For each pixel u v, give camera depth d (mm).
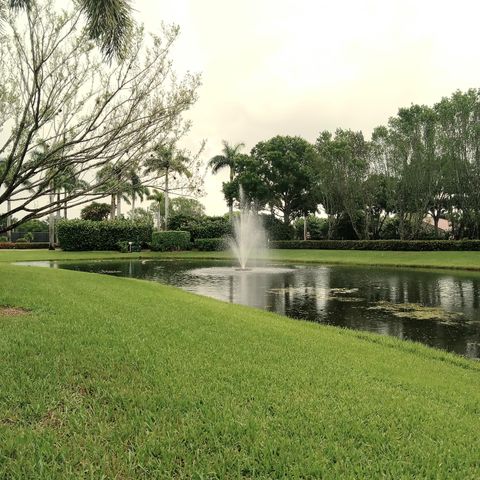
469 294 14031
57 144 7352
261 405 3525
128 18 7152
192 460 2648
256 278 19078
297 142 48000
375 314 10711
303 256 33062
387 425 3326
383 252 33500
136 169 7406
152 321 6664
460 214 38781
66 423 3061
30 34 6758
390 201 37344
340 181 39406
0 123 7273
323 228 51312
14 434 2842
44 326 5738
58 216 60125
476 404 4168
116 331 5703
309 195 48719
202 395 3621
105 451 2699
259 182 46781
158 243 40500
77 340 5094
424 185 34812
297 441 2922
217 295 13867
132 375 4023
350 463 2695
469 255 27750
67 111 7164
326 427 3195
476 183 32781
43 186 7441
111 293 9695
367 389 4195
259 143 49625
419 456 2838
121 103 7273
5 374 3838
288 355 5289
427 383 4785
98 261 30438
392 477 2568
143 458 2637
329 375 4559
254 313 9320
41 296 8148
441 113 32812
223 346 5438
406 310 11227
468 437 3225
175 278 19141
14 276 11047
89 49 7125
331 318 10219
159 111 7164
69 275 12719
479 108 32156
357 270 23047
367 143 39375
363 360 5559
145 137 7246
